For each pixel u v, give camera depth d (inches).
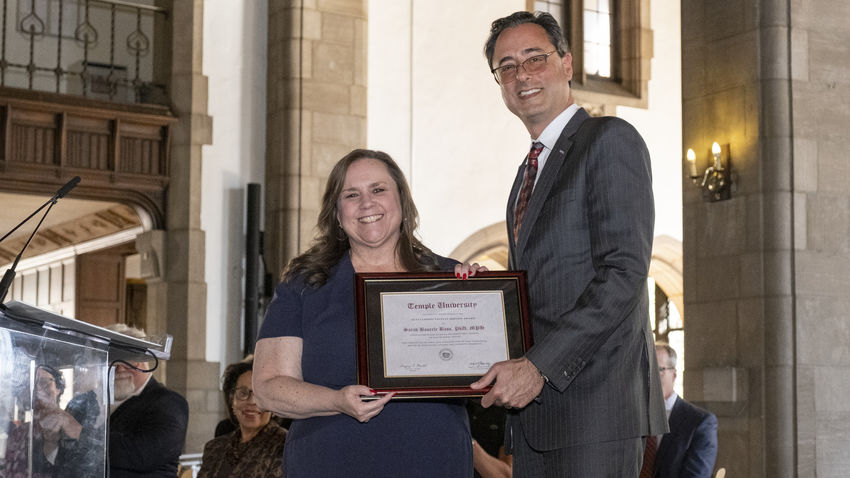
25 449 80.2
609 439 100.2
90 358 90.9
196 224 386.3
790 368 263.6
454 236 431.2
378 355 94.8
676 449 183.2
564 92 109.9
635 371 103.0
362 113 406.3
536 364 94.7
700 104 286.8
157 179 385.4
